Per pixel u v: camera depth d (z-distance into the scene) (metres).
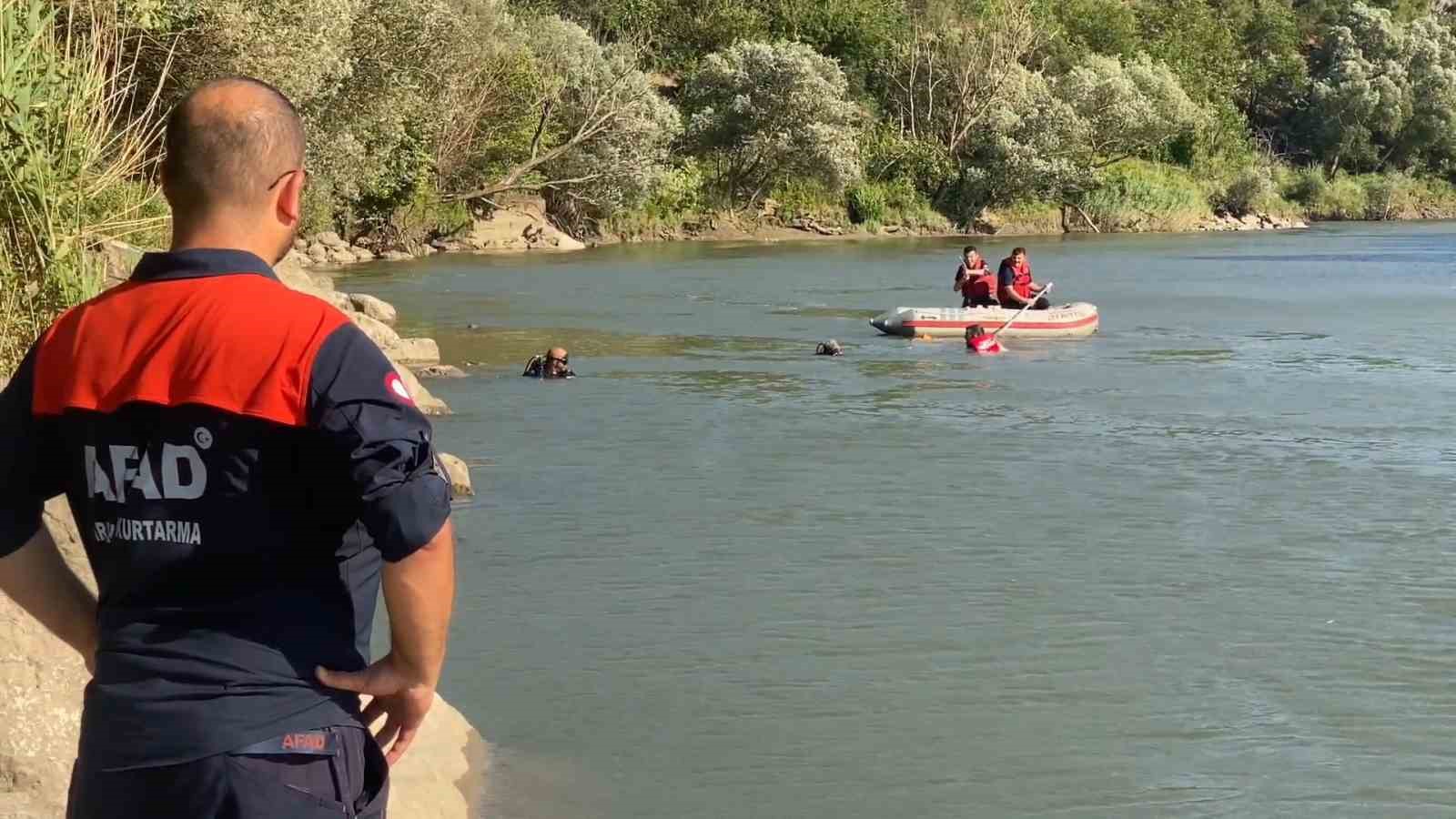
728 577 8.52
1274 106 76.88
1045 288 22.80
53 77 8.94
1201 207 62.19
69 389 2.51
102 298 2.58
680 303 27.19
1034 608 7.97
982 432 13.59
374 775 2.60
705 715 6.38
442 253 41.12
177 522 2.44
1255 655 7.22
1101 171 59.75
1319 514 10.31
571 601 8.04
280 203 2.62
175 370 2.44
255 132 2.56
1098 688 6.73
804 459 12.17
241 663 2.43
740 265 37.78
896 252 44.00
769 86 51.09
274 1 21.22
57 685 4.43
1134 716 6.39
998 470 11.80
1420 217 73.31
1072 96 59.22
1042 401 15.61
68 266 8.24
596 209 47.72
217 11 19.34
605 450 12.47
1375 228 62.94
